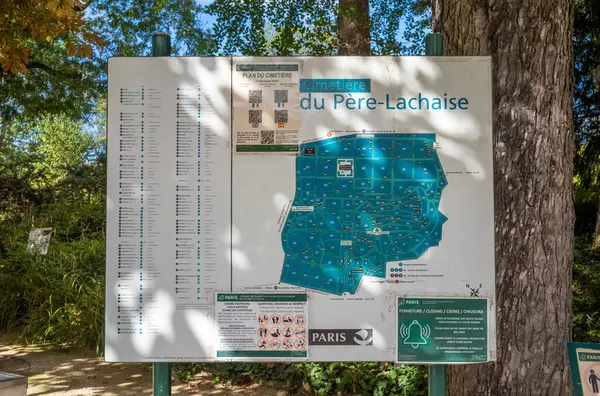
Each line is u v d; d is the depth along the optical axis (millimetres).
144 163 2766
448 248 2758
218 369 5633
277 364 5453
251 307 2758
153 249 2758
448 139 2773
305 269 2760
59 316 7031
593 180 12117
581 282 7434
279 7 8555
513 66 3096
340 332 2750
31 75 12586
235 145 2771
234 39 8703
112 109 2773
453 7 3314
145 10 12273
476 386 3158
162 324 2758
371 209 2771
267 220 2764
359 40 8766
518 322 3062
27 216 11922
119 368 6059
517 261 3066
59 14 5844
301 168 2775
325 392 5082
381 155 2777
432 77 2787
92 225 11305
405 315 2750
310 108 2781
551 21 3088
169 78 2783
